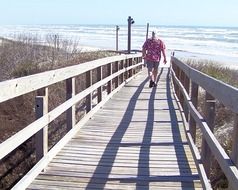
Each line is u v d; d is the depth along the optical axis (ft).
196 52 191.93
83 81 37.29
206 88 14.78
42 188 14.93
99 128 24.77
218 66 76.79
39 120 15.02
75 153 19.30
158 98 38.47
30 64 48.32
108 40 294.46
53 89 31.91
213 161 23.16
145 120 27.71
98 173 16.71
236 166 9.89
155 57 46.16
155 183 15.79
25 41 66.44
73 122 22.06
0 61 50.80
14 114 30.12
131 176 16.47
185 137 22.82
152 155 19.39
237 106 9.69
